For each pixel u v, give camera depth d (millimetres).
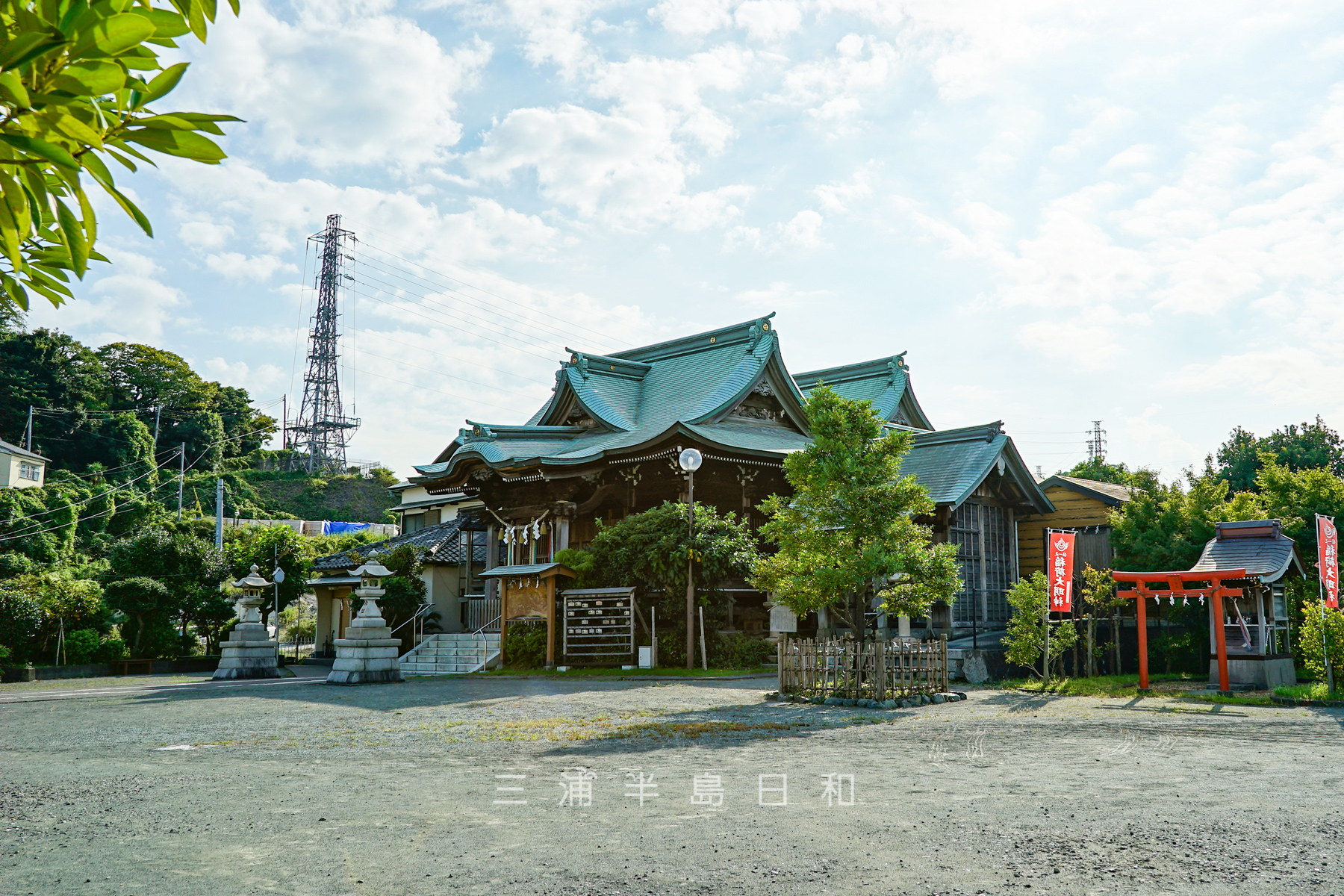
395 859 5594
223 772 9227
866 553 15727
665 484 30922
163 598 34500
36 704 18469
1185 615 23109
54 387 84188
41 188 2611
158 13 2490
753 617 29266
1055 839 6000
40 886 5078
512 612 26594
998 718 13703
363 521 112688
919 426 41875
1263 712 14609
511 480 33062
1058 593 19578
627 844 5926
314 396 156250
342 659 22906
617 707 15523
